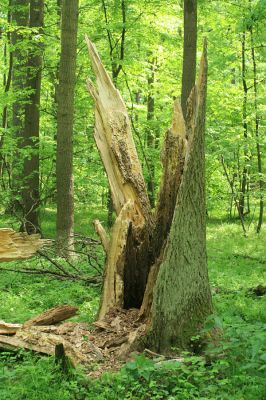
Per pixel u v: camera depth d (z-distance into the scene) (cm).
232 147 1945
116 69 1878
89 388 521
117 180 738
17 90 1628
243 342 554
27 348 609
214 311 638
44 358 579
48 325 677
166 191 693
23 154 1611
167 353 598
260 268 1248
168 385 520
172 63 2088
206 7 1875
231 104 1973
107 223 1970
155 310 611
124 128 750
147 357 584
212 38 2020
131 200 726
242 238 1816
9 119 2311
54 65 1725
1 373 557
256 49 2006
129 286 715
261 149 2180
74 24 1316
